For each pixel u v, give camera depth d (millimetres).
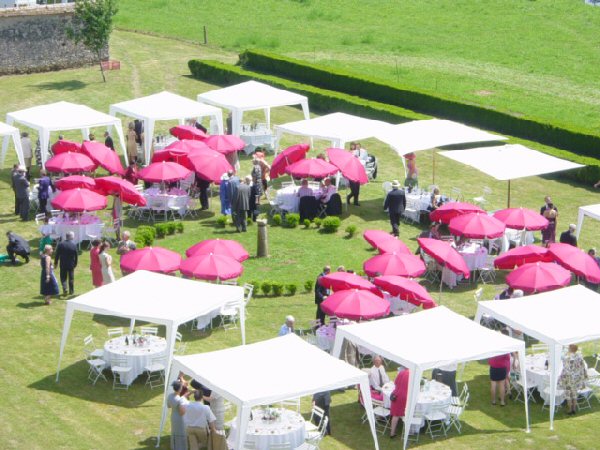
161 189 37562
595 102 54594
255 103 44781
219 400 22641
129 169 38875
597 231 37250
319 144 46844
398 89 52406
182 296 25625
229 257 29219
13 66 56688
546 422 24234
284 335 23969
